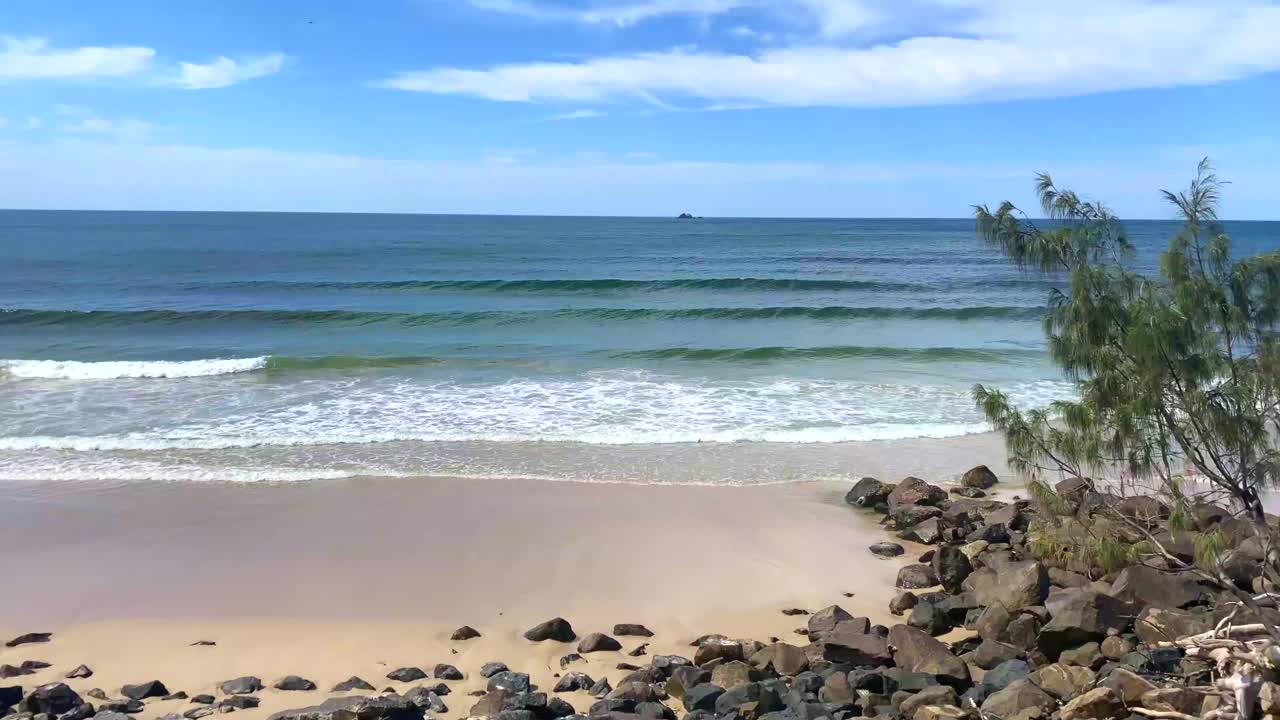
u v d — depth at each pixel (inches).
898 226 5369.1
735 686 246.1
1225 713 193.2
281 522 390.3
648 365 781.9
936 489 425.7
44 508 403.5
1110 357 236.8
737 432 551.2
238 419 569.6
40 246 2524.6
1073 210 245.0
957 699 229.9
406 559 350.3
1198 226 233.8
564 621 285.4
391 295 1326.3
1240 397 224.2
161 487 436.1
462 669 262.7
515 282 1391.5
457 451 504.4
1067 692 230.7
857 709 232.1
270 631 286.7
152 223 4889.3
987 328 1024.2
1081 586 302.4
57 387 663.8
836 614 293.6
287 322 1032.8
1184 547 299.4
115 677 254.5
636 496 434.0
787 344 906.1
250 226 4559.5
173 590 318.3
